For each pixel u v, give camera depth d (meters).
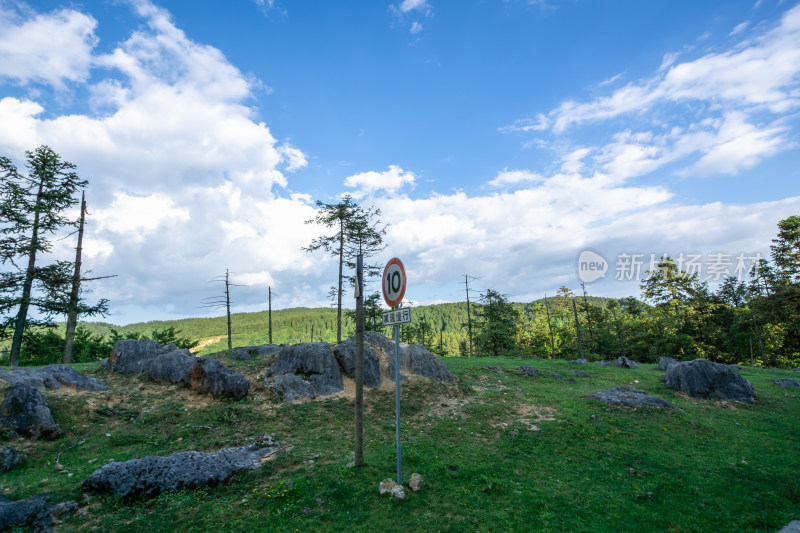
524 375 26.67
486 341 49.38
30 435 11.52
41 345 25.95
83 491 8.02
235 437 12.79
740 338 43.44
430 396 19.30
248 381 17.20
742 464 11.53
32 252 22.28
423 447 12.11
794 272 34.81
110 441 12.12
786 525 7.79
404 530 7.10
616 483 10.03
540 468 10.94
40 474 9.42
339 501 8.05
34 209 22.34
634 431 14.45
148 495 7.99
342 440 12.69
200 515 7.41
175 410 14.87
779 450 13.05
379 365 21.39
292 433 13.50
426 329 72.38
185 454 9.29
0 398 12.76
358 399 9.98
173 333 40.62
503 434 13.95
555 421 15.41
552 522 7.72
